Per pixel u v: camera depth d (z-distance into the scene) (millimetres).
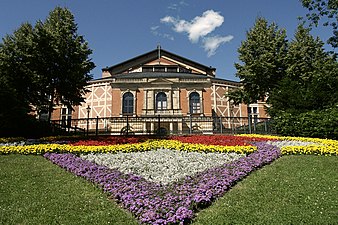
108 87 40281
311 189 6352
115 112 33531
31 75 21906
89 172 7488
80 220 5070
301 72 25453
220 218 5047
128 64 47969
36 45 22578
